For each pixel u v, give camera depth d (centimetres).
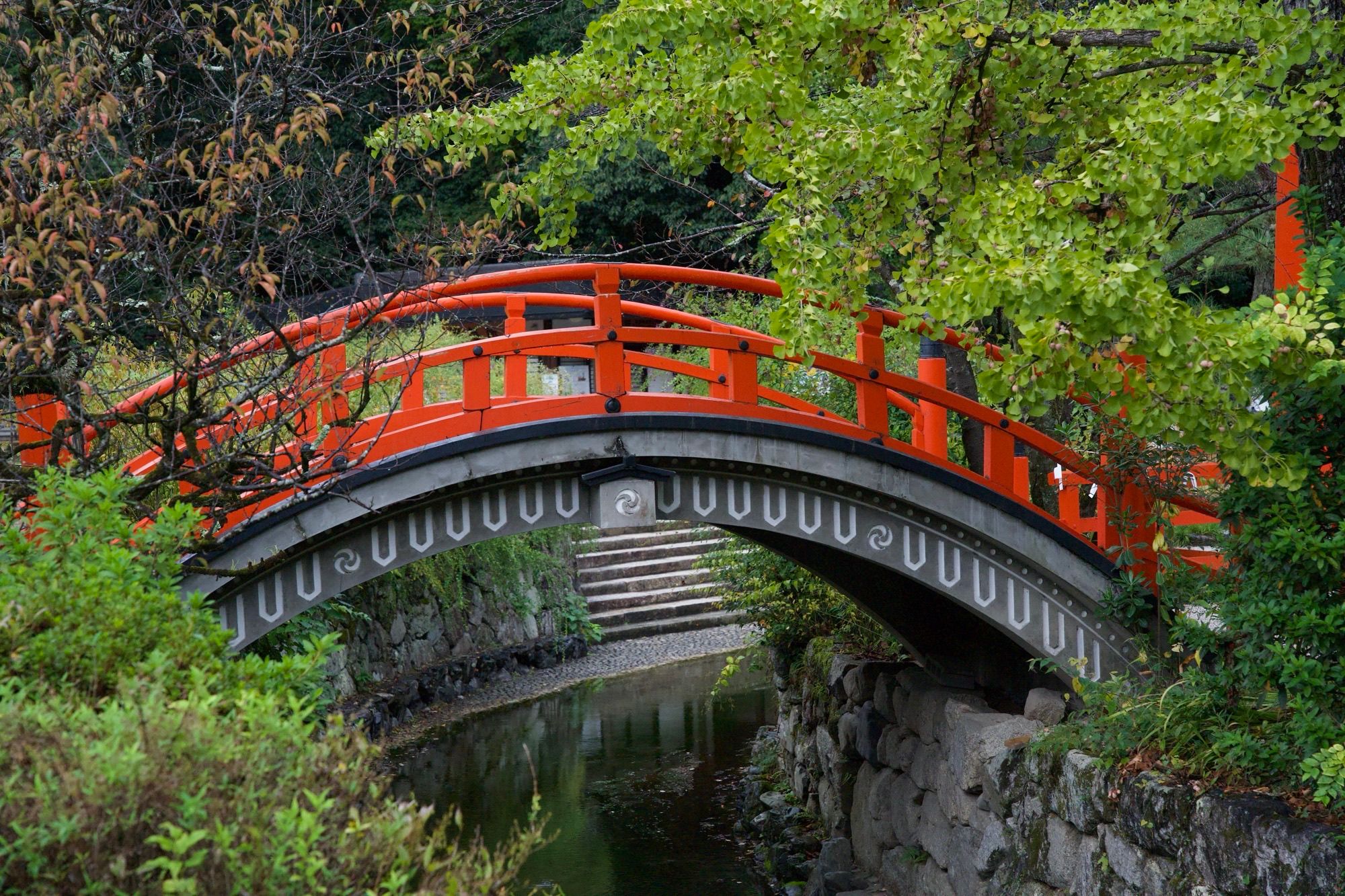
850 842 837
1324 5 512
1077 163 536
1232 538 492
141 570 353
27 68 481
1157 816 497
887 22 513
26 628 307
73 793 226
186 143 514
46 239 421
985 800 648
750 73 523
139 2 496
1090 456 656
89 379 549
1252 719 512
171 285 452
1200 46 483
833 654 927
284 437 595
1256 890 442
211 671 319
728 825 968
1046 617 657
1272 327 411
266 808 240
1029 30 539
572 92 624
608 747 1191
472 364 567
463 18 611
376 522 568
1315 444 455
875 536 638
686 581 1797
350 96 621
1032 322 410
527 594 1581
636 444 586
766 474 617
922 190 548
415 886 289
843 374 624
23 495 452
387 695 1237
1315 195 505
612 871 874
